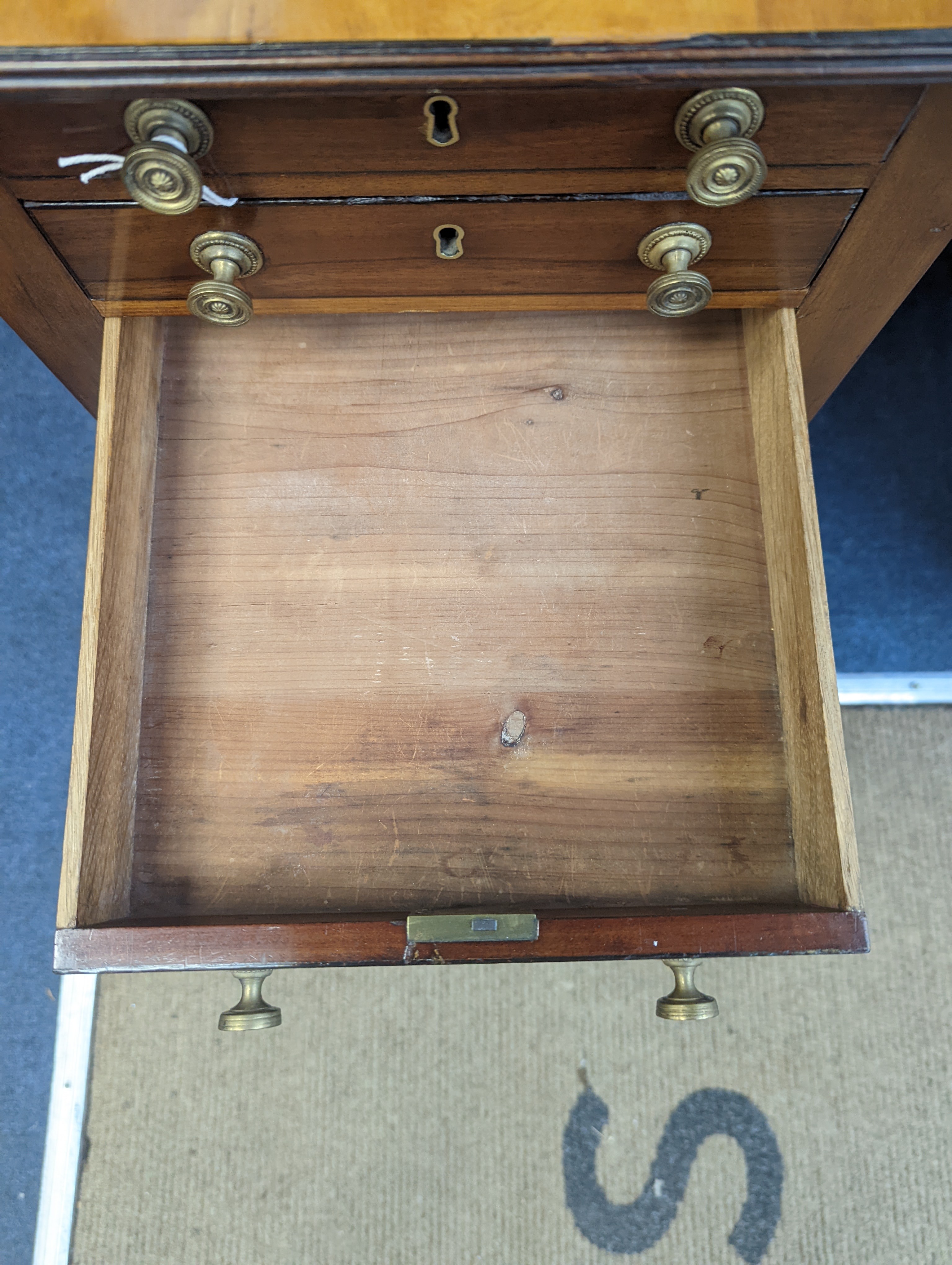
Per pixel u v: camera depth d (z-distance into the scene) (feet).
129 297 2.30
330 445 2.53
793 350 2.38
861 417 4.27
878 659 4.00
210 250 2.10
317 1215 3.44
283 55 1.67
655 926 1.98
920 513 4.16
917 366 4.32
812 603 2.20
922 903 3.73
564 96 1.74
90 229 2.07
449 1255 3.40
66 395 4.26
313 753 2.34
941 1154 3.50
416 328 2.60
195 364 2.56
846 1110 3.54
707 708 2.39
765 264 2.25
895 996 3.65
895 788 3.84
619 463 2.53
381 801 2.32
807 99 1.79
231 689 2.38
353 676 2.39
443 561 2.46
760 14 1.71
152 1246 3.42
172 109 1.74
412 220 2.06
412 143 1.85
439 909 2.25
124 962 1.94
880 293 2.41
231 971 1.96
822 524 4.16
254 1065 3.58
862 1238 3.42
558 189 1.98
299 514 2.48
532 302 2.39
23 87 1.68
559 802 2.33
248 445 2.52
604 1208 3.44
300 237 2.11
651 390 2.58
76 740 2.05
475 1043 3.59
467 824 2.31
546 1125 3.52
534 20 1.70
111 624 2.19
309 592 2.43
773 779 2.36
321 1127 3.52
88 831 2.04
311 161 1.89
